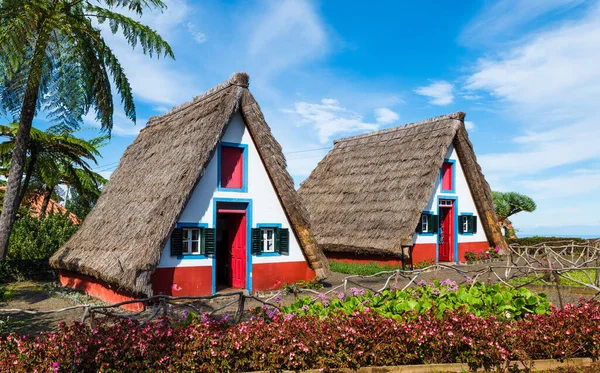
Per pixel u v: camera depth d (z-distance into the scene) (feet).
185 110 44.47
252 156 38.45
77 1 37.06
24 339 17.02
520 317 22.88
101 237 38.14
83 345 16.30
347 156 70.38
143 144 47.91
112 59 40.14
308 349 17.57
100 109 41.42
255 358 17.53
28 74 36.32
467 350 19.04
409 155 59.21
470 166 61.21
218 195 36.35
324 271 40.16
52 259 43.19
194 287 34.50
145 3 37.88
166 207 32.76
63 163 60.03
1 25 34.17
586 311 21.70
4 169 62.18
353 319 19.22
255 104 38.50
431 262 55.21
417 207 51.93
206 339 17.38
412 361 19.04
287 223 39.75
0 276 43.01
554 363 19.58
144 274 30.12
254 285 37.52
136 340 17.03
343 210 60.39
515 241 73.67
